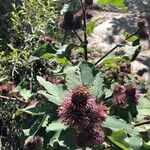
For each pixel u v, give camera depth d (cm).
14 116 43
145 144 27
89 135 26
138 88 38
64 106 26
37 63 52
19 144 45
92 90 29
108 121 28
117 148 30
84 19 38
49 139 31
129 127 28
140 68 79
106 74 45
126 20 96
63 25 40
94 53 81
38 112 30
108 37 88
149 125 37
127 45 40
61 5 75
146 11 104
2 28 64
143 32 45
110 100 33
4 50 61
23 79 47
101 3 35
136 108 32
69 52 39
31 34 60
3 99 43
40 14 63
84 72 30
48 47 37
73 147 26
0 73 50
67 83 29
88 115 26
